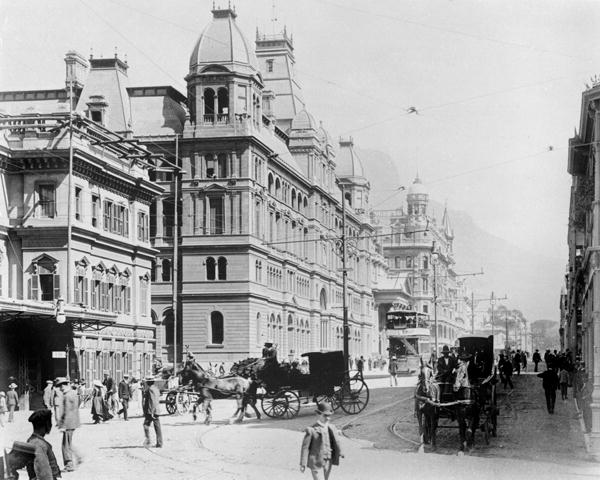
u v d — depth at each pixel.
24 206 56.56
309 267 114.19
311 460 18.00
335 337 126.88
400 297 148.38
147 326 69.12
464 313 152.62
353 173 149.12
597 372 28.66
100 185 61.72
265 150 92.62
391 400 48.12
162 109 92.31
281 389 38.25
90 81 91.12
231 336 86.81
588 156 44.53
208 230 88.19
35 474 15.70
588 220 43.84
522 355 86.94
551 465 23.72
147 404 28.88
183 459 25.94
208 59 89.75
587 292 43.88
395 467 23.31
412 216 136.12
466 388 26.28
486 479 21.47
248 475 22.69
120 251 65.12
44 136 57.06
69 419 24.36
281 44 125.19
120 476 22.88
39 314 45.94
